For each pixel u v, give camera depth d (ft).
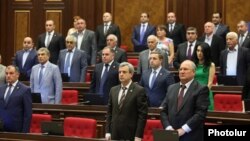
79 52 36.86
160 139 20.76
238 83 33.17
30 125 27.53
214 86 32.68
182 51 34.88
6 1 54.54
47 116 28.78
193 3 48.93
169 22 44.65
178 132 21.03
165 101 23.00
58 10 52.95
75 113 30.32
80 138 22.77
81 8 52.08
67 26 52.60
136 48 44.50
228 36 33.45
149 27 44.55
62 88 34.68
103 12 51.67
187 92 22.31
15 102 26.55
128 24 51.16
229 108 29.76
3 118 26.58
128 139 23.59
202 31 48.65
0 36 54.75
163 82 28.81
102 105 29.89
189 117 22.02
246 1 47.80
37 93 31.12
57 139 23.21
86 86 35.68
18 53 39.19
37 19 53.67
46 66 32.12
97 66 31.55
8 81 26.86
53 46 41.81
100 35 44.70
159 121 25.95
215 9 48.57
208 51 27.71
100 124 29.66
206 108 21.97
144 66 33.81
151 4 50.47
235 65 33.45
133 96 23.76
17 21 54.34
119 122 23.73
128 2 51.16
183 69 22.33
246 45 40.06
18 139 24.06
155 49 33.73
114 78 30.91
